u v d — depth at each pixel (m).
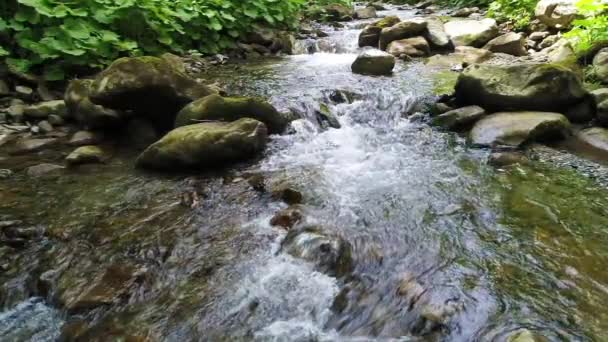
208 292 3.29
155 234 3.92
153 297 3.25
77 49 6.55
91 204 4.38
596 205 4.12
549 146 5.29
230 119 5.61
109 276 3.40
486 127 5.54
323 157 5.44
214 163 5.12
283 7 11.08
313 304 3.15
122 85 5.35
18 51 6.71
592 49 6.82
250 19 10.39
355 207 4.32
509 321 2.82
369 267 3.45
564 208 4.10
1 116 5.97
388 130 6.12
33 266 3.53
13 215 4.16
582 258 3.41
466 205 4.27
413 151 5.50
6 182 4.79
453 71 7.96
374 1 18.00
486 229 3.86
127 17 7.60
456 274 3.31
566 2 8.76
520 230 3.81
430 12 13.76
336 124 6.25
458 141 5.61
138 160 5.13
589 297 3.01
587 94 5.64
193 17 8.82
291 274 3.41
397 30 9.74
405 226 3.98
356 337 2.86
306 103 6.48
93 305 3.15
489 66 6.18
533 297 3.03
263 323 3.03
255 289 3.30
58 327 3.05
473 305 2.97
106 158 5.37
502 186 4.56
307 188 4.69
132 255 3.64
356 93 6.87
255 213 4.27
